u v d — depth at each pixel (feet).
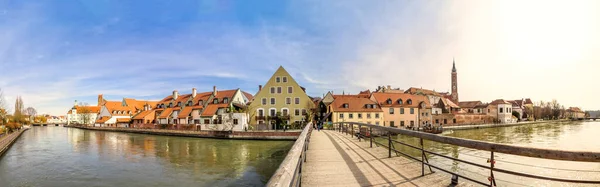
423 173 21.39
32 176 69.21
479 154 78.74
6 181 65.26
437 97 279.90
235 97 192.44
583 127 245.24
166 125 203.51
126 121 268.62
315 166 26.53
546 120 369.09
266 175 66.03
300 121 171.73
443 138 18.63
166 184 60.23
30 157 97.76
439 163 67.62
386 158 29.76
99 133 223.71
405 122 197.26
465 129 215.51
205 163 81.05
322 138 60.80
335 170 24.58
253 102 176.04
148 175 68.03
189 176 66.18
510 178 49.14
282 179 7.79
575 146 112.68
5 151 111.55
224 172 69.51
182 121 205.87
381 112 186.09
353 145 43.68
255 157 89.76
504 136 158.92
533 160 66.49
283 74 177.47
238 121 164.86
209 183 60.18
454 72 373.81
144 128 211.61
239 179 62.75
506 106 285.43
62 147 125.80
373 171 23.62
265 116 172.76
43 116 535.60
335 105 181.88
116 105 309.63
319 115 200.64
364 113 181.78
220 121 180.34
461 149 91.15
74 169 76.54
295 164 10.74
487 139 142.41
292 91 175.94
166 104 247.91
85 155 100.37
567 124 307.58
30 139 170.71
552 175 50.75
